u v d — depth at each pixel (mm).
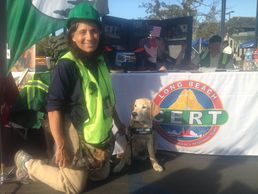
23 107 1799
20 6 1981
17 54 1962
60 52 1729
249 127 1938
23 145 2059
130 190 1609
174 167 1852
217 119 1948
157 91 1975
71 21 1430
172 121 1990
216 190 1598
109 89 1560
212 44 3668
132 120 1856
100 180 1696
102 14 2496
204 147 1985
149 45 2555
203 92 1936
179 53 2646
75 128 1404
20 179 1646
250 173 1772
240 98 1920
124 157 1820
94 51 1473
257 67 3746
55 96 1342
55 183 1490
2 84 1479
